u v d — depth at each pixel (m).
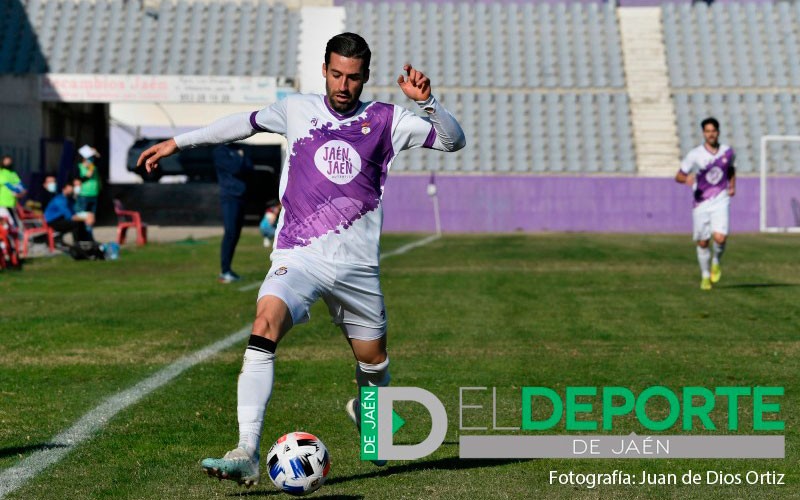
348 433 19.48
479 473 16.94
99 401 22.19
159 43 128.38
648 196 117.31
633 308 39.56
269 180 118.62
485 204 117.31
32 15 129.88
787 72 130.50
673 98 128.12
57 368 26.27
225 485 15.86
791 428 20.09
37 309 39.19
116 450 17.98
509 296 43.72
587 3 140.50
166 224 118.31
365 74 15.93
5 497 15.07
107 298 43.31
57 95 115.12
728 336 32.34
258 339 14.79
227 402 22.16
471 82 129.12
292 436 14.87
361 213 16.03
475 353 28.94
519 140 123.38
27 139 114.94
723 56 132.12
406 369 26.25
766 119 125.56
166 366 26.58
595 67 131.12
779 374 25.58
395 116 16.11
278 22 133.12
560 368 26.45
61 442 18.56
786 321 35.88
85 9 131.62
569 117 126.19
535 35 135.50
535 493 15.71
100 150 133.12
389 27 135.12
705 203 45.75
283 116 16.31
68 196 69.19
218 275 55.25
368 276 16.14
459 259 65.94
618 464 17.56
